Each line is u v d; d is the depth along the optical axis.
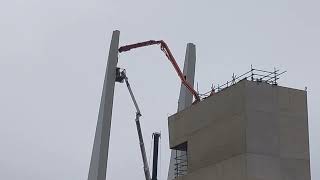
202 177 51.84
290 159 48.97
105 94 85.00
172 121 58.56
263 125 48.91
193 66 92.69
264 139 48.53
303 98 51.38
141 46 89.50
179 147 58.53
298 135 50.00
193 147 54.12
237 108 49.56
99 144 82.19
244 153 47.69
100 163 80.94
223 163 49.75
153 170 84.75
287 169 48.59
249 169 47.22
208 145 52.16
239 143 48.50
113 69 86.94
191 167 53.91
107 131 83.06
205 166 51.94
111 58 87.31
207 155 52.00
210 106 53.06
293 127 50.03
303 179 49.00
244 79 49.56
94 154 82.81
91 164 82.75
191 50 93.44
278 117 49.66
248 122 48.34
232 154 49.03
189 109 56.00
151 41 89.38
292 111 50.47
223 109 51.28
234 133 49.31
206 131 52.84
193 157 53.88
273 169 48.03
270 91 50.09
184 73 92.06
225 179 49.19
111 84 86.00
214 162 50.94
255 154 47.78
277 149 48.72
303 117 50.72
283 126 49.66
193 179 53.00
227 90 51.28
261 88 49.84
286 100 50.53
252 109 48.88
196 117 54.66
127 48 89.12
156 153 85.31
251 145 47.91
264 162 47.91
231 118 50.06
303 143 49.97
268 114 49.34
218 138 51.12
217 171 50.25
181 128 56.72
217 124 51.59
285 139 49.34
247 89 49.25
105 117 83.69
